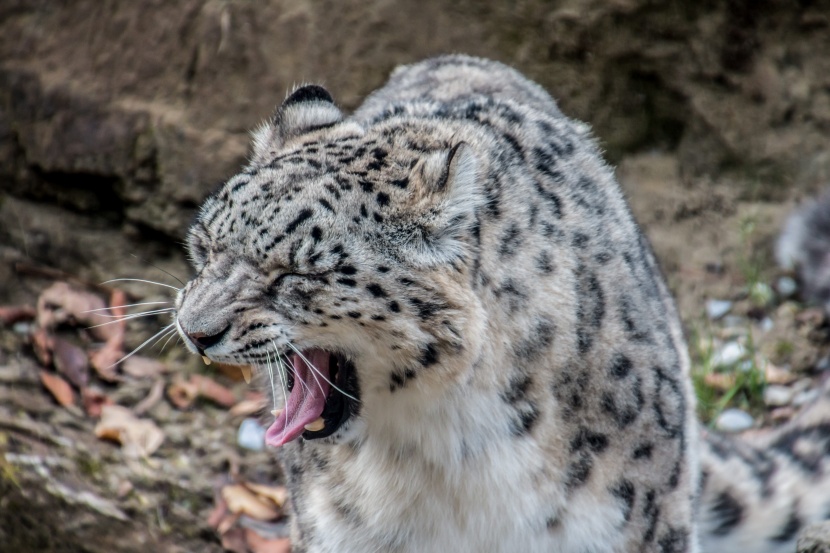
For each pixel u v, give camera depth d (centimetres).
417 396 1072
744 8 1916
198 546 1509
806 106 1942
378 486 1144
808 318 1827
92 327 1877
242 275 1030
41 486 1562
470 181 1023
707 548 1463
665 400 1138
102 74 2016
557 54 1938
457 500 1134
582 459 1098
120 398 1756
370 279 1018
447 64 1559
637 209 1958
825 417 1523
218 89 1969
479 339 1037
